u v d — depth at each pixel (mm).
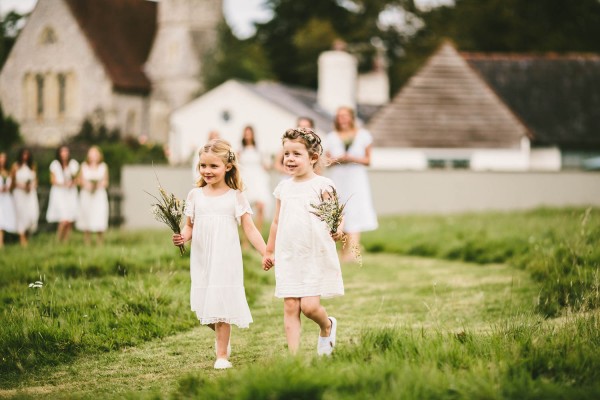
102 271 11531
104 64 68750
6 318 8477
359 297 10766
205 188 7555
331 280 7105
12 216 18016
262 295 11172
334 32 70875
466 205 30234
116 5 73125
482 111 42125
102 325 8516
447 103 42219
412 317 9195
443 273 12859
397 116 42094
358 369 5820
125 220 26266
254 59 69938
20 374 7191
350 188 14773
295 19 74312
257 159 17047
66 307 9047
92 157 17938
